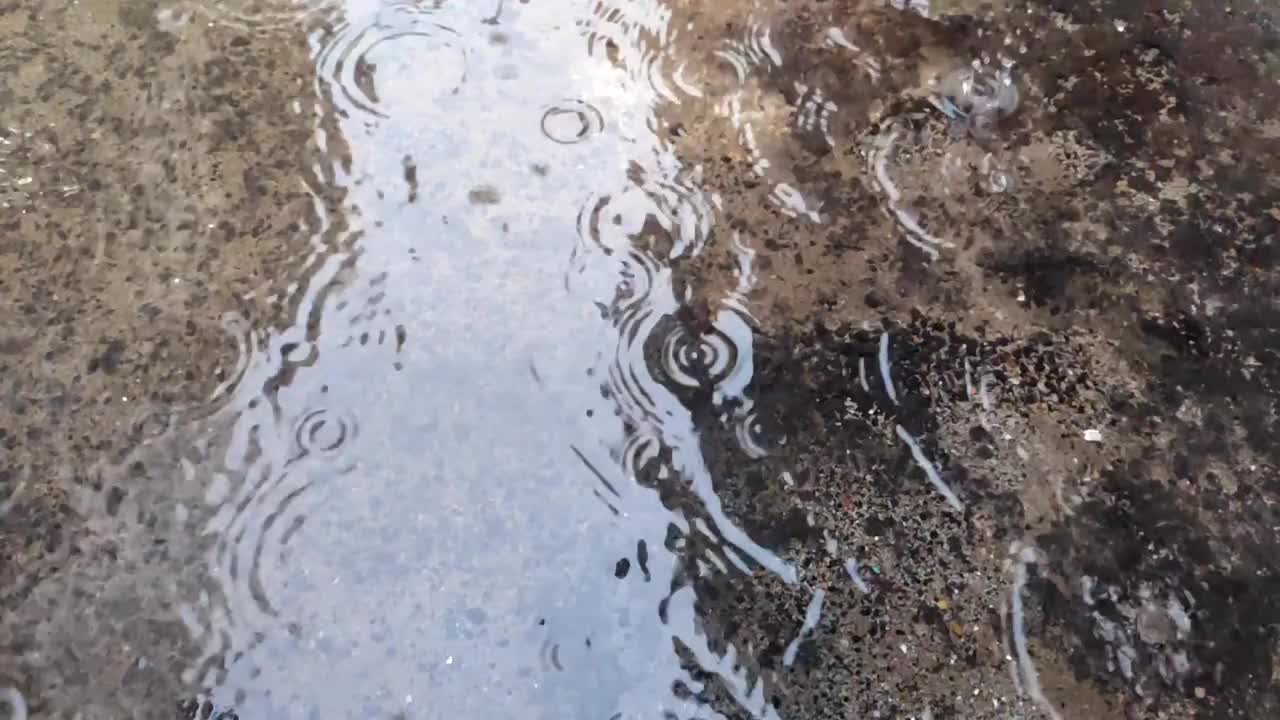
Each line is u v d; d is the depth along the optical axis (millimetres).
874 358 941
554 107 1033
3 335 945
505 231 989
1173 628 863
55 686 856
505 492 910
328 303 963
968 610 868
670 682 856
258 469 915
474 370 946
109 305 956
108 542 891
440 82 1043
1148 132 1021
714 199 997
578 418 930
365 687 860
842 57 1052
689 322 956
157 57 1043
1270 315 954
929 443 914
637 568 885
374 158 1012
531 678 861
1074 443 914
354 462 918
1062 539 886
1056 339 946
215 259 974
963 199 994
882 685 850
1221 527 889
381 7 1072
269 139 1016
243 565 889
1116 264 971
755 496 902
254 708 854
